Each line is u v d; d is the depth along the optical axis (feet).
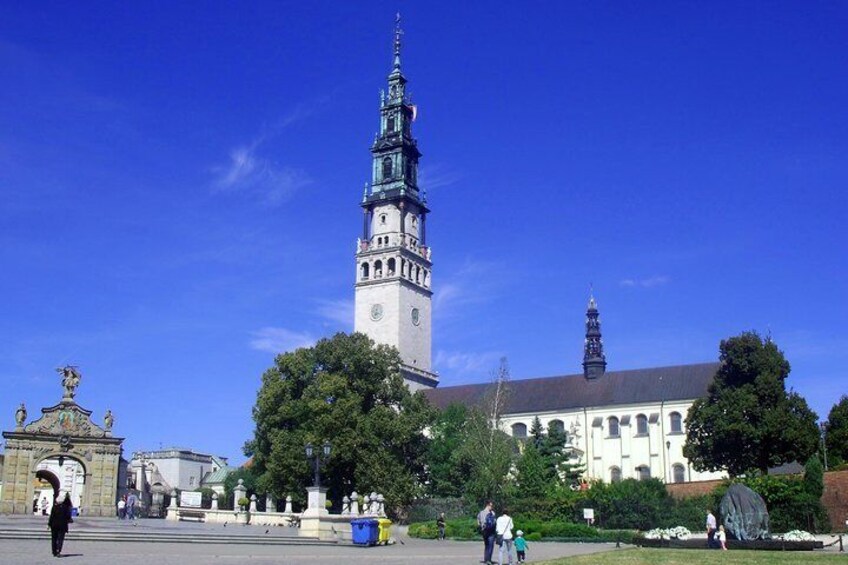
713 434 314.14
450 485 325.01
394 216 490.49
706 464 320.09
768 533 181.16
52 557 114.11
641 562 120.16
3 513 264.31
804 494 249.14
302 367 318.86
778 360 313.53
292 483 299.38
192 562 111.86
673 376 433.89
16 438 271.28
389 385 332.80
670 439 417.08
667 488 309.22
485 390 437.99
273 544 172.24
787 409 306.14
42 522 201.26
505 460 306.35
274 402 316.81
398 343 469.16
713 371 426.10
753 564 117.60
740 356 316.81
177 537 163.63
